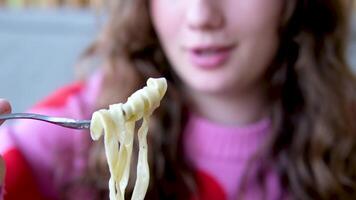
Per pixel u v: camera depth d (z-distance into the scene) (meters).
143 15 0.81
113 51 0.83
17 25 1.72
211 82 0.72
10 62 1.74
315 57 0.80
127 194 0.75
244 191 0.77
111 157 0.46
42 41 1.70
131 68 0.82
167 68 0.81
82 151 0.79
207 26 0.69
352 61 1.10
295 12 0.76
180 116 0.79
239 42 0.71
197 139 0.78
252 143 0.78
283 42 0.78
